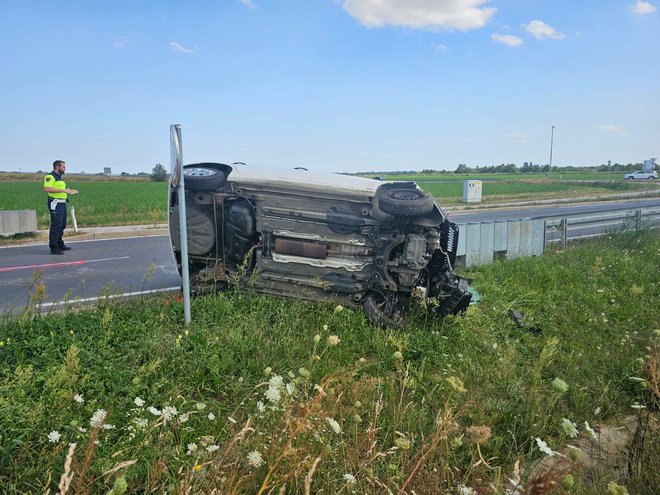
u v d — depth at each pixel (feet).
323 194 21.42
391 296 21.07
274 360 15.81
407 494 8.09
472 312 22.58
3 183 234.17
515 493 8.57
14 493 8.67
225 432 10.98
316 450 8.62
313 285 21.48
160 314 18.63
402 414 11.75
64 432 10.48
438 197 132.57
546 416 13.20
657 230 55.36
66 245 45.16
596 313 25.34
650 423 11.53
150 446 9.98
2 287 28.30
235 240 22.24
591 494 9.64
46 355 14.11
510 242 39.60
